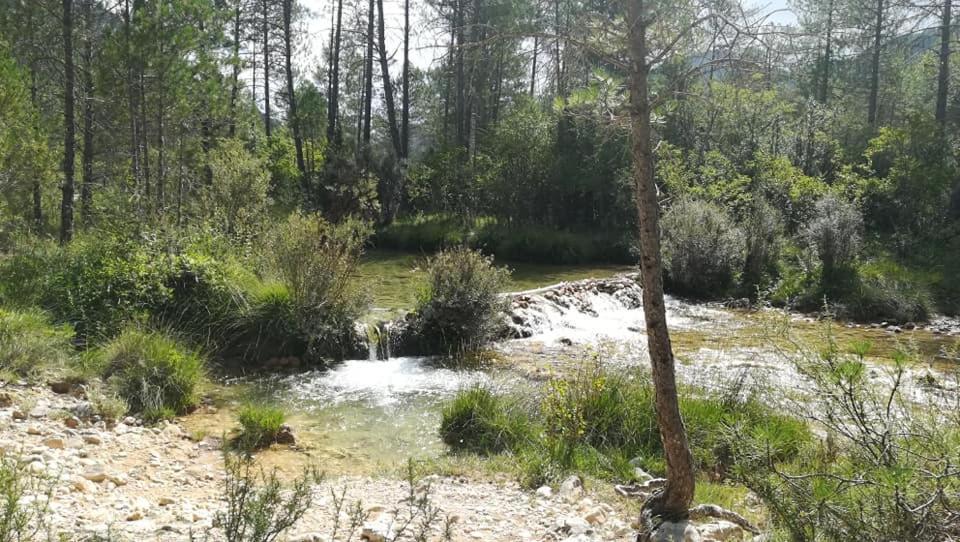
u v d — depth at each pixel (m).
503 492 5.08
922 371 6.14
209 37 16.30
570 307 13.40
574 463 5.82
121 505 4.15
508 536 4.13
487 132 25.84
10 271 9.27
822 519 3.38
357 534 3.88
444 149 26.38
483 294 10.51
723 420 6.02
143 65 14.17
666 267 16.58
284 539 3.55
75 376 6.94
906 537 3.09
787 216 18.62
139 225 10.17
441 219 24.44
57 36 15.05
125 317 8.36
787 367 7.21
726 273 16.03
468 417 6.77
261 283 10.16
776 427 5.47
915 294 13.92
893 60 29.22
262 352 9.23
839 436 4.57
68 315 8.31
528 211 23.66
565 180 22.72
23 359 6.78
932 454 3.26
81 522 3.62
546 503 4.84
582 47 3.66
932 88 29.48
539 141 23.38
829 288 14.64
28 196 12.52
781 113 22.28
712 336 11.85
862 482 3.16
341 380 8.74
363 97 35.94
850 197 19.17
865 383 3.67
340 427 6.98
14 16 14.21
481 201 24.55
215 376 8.55
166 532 3.66
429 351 10.29
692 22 3.39
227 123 21.25
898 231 18.17
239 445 6.13
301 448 6.27
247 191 14.13
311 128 34.06
